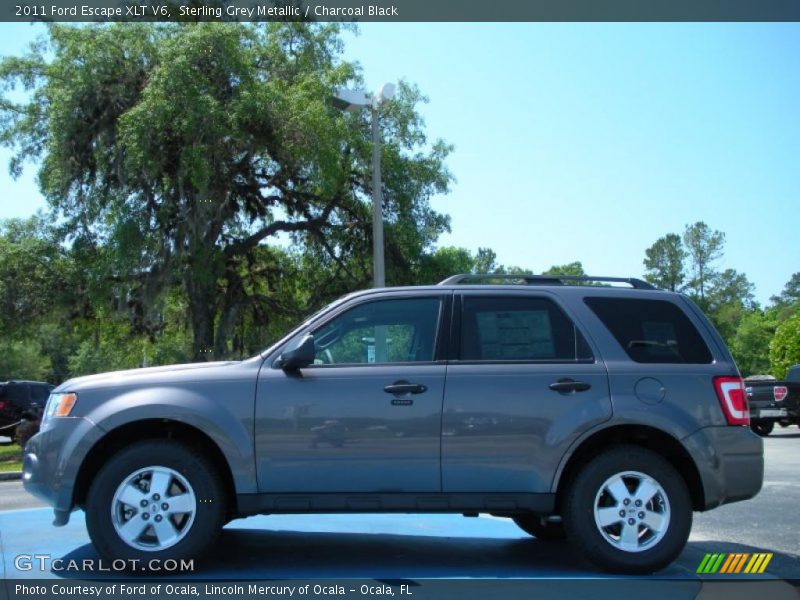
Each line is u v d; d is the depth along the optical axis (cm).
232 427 541
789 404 1967
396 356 576
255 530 705
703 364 577
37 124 2352
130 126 1986
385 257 2647
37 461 550
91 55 2109
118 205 2111
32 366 7069
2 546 630
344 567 567
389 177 2583
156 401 541
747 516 828
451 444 547
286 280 2869
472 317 584
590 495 547
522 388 556
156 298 2208
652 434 569
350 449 544
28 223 2422
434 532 703
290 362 549
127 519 536
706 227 9681
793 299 12638
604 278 621
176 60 2005
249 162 2330
